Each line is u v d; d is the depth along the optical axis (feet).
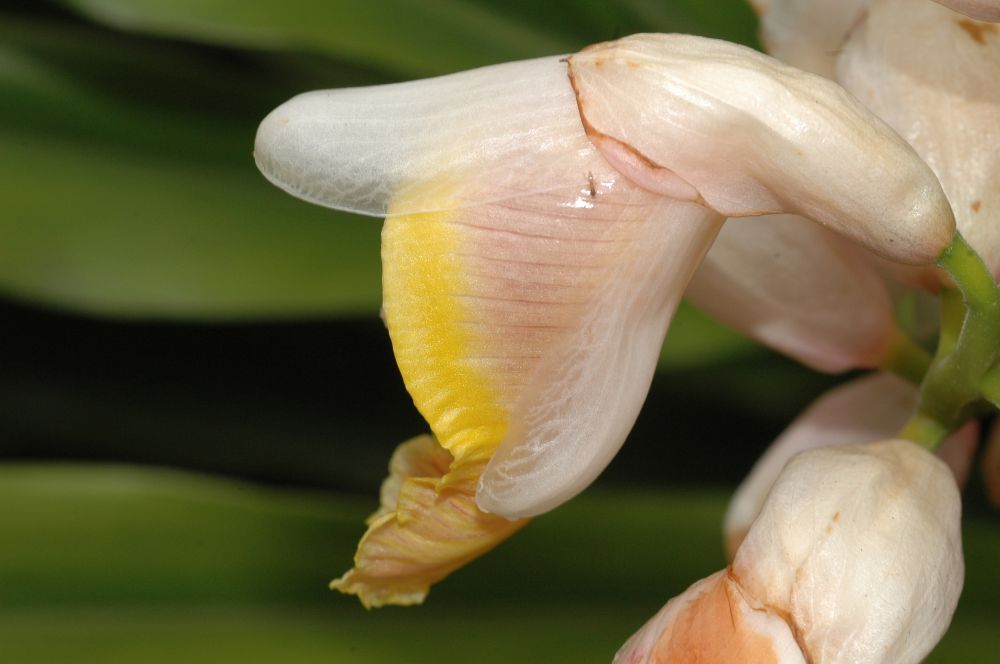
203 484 0.84
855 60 0.73
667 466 0.98
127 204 0.86
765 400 0.96
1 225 0.86
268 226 0.86
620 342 0.69
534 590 0.83
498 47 0.87
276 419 1.02
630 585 0.83
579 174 0.68
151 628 0.82
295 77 0.91
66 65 0.89
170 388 1.02
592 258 0.68
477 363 0.68
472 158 0.68
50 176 0.87
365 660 0.81
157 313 0.85
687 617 0.69
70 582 0.83
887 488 0.69
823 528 0.69
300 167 0.69
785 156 0.67
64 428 1.02
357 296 0.85
